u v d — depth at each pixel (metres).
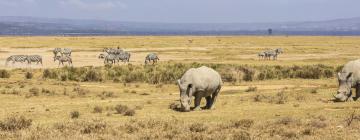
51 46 183.25
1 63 110.25
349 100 52.53
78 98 57.47
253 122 36.78
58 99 56.22
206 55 142.62
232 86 72.19
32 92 61.16
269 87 70.81
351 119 37.03
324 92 61.72
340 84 52.56
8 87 66.94
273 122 36.81
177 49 171.12
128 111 43.53
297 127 34.81
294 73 86.50
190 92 46.16
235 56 139.12
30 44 194.62
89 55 137.88
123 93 62.94
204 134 31.97
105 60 110.94
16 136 31.28
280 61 120.81
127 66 98.50
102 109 46.72
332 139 31.02
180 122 37.50
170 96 59.88
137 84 75.12
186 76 46.44
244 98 56.28
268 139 30.81
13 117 37.12
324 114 41.62
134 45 199.25
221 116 41.88
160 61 119.25
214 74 47.78
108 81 79.38
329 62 119.12
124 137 31.39
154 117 41.59
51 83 73.50
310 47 188.50
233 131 33.19
